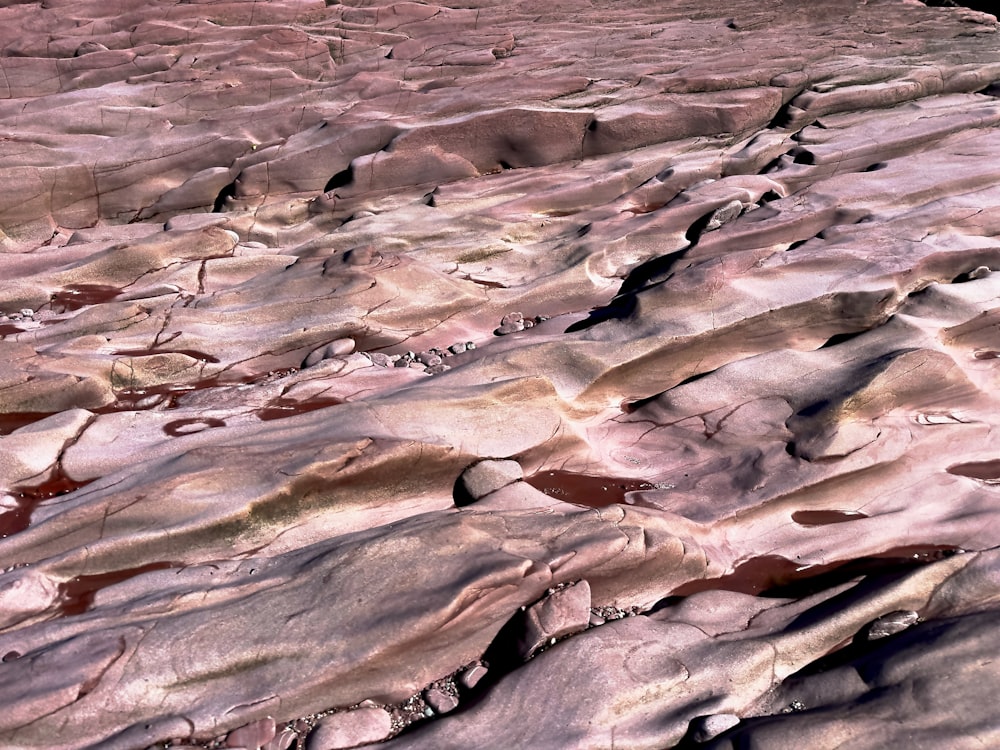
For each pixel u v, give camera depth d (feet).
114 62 42.47
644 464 21.98
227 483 18.45
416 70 42.24
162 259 30.81
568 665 15.28
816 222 29.04
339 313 26.84
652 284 27.99
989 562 17.03
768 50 41.83
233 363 25.35
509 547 17.25
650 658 15.57
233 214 35.01
